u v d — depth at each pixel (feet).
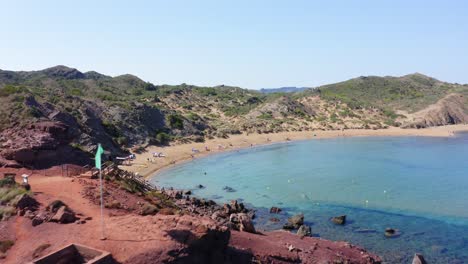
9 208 101.19
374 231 144.87
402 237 138.92
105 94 470.80
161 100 527.40
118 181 141.28
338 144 398.42
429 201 184.34
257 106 571.28
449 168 268.62
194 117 444.96
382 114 568.41
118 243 84.33
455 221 155.53
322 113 570.05
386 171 258.37
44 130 171.83
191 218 93.76
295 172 257.55
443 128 529.04
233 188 214.28
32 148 152.35
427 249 128.47
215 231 89.15
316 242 127.24
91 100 345.10
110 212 106.22
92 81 566.36
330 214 165.17
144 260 79.36
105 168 154.71
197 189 212.84
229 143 379.55
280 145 390.01
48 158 155.53
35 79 546.67
